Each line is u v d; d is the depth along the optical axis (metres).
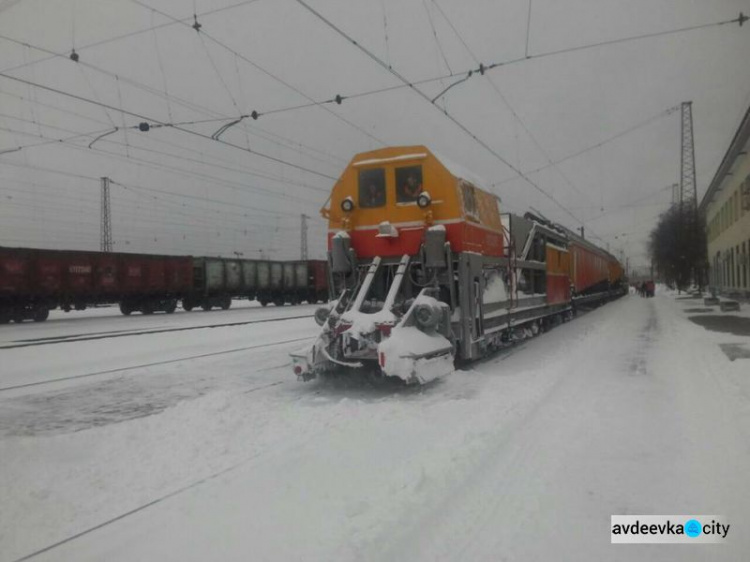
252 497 4.09
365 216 9.38
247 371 10.19
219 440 5.55
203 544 3.42
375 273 9.01
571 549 3.34
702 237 44.12
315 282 45.47
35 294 25.95
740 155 27.84
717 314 21.69
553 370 8.94
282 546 3.32
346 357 8.12
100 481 4.56
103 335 17.53
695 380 7.90
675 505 3.91
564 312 18.55
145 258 31.03
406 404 6.87
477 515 3.76
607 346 12.11
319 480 4.37
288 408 6.82
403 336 7.57
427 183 8.96
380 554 3.18
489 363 10.28
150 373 10.09
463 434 5.35
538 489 4.19
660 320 19.23
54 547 3.50
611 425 5.82
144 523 3.77
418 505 3.81
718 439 5.21
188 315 29.95
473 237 9.25
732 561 3.24
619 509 3.86
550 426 5.84
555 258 16.45
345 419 6.25
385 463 4.71
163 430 5.84
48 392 8.55
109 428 5.98
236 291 37.97
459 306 8.76
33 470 4.85
